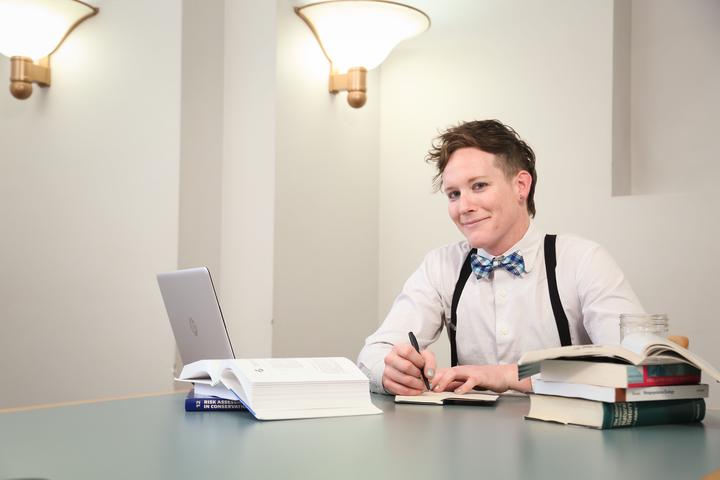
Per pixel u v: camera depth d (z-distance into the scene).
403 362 1.82
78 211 3.12
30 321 3.19
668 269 2.89
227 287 3.06
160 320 2.94
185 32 2.96
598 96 3.03
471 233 2.11
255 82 3.03
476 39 3.29
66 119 3.16
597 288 2.06
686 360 1.42
